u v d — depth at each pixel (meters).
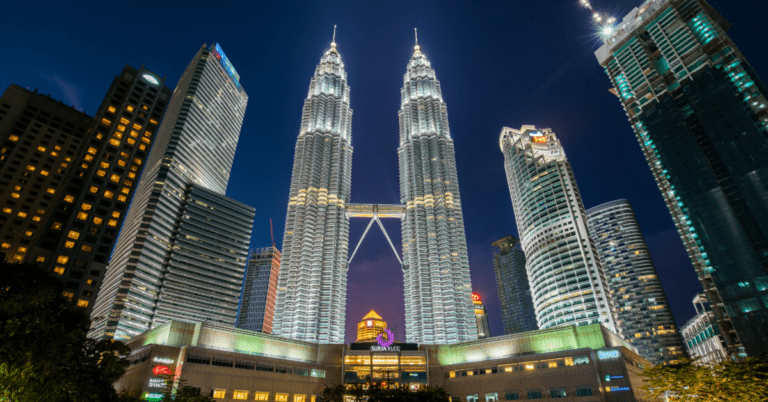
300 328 188.12
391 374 130.75
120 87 181.88
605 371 111.44
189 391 73.56
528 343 129.12
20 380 35.22
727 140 175.00
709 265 164.38
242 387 112.62
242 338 123.38
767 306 146.12
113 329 166.12
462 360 135.88
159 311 188.00
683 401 50.91
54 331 40.75
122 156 166.38
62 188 151.62
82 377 44.31
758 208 158.12
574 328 124.50
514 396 118.81
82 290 138.12
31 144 168.88
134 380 105.69
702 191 175.25
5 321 38.72
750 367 48.81
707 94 189.00
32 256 136.38
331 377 128.38
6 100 174.88
